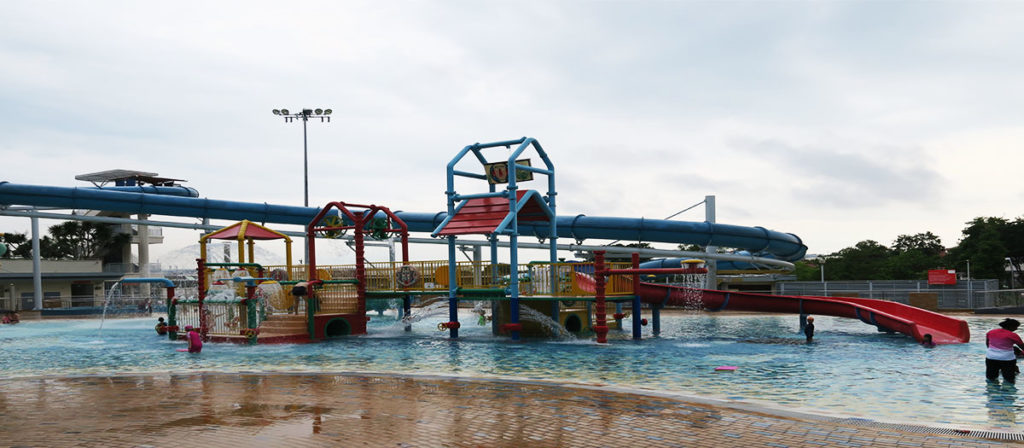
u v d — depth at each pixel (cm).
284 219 4491
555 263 2500
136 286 6694
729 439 871
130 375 1556
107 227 7256
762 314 4116
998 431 891
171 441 862
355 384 1375
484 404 1130
